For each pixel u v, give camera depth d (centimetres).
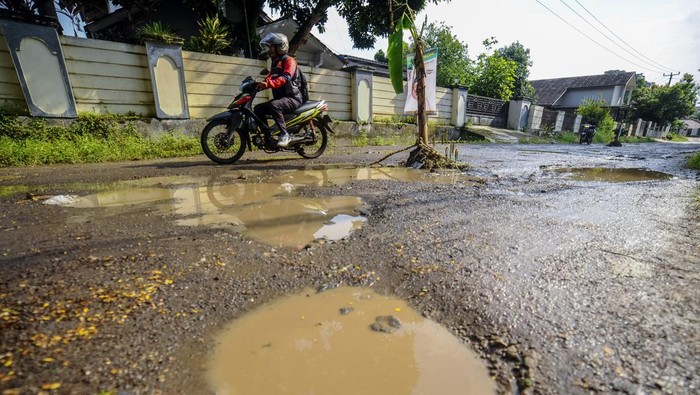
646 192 357
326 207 282
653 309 136
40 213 249
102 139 599
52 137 568
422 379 105
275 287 155
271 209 274
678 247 200
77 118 600
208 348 115
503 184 393
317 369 109
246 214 259
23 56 549
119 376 99
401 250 194
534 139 1402
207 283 154
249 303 142
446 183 389
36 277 150
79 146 545
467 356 115
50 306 129
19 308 126
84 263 166
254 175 419
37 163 484
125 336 116
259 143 500
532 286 155
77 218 239
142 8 994
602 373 104
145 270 163
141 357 108
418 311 141
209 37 785
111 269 161
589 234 222
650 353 112
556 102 3053
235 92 785
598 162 672
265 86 476
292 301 145
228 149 535
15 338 110
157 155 592
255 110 493
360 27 1191
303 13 1220
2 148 484
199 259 177
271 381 103
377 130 1050
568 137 1566
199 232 217
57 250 180
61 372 98
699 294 147
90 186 346
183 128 707
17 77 564
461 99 1309
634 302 142
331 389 101
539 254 189
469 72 1928
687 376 102
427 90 722
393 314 138
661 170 576
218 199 303
